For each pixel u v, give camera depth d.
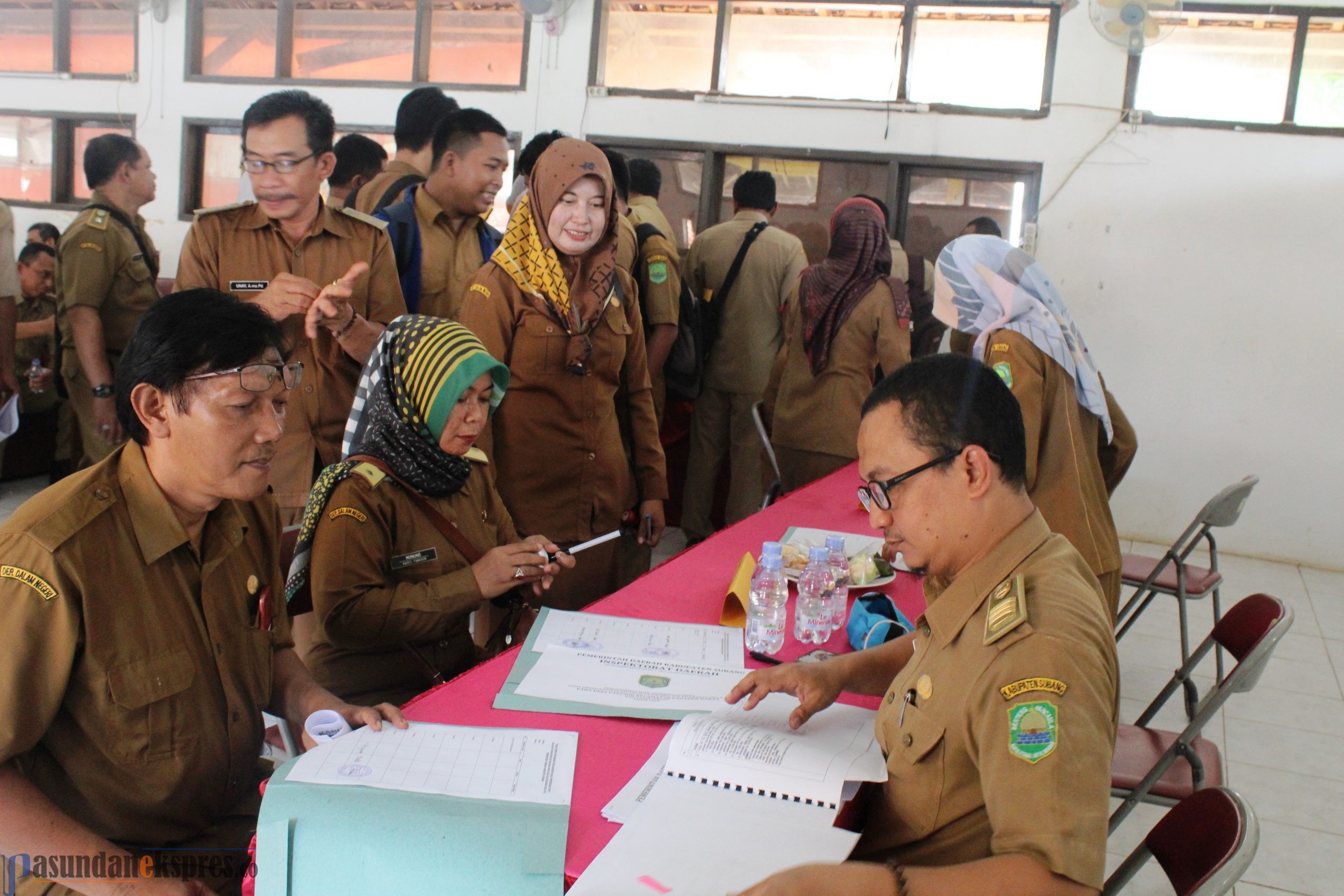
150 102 5.82
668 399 4.30
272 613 1.52
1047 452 2.12
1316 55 4.82
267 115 2.29
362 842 1.05
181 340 1.21
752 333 4.38
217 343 1.21
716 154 5.34
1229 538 5.18
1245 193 4.93
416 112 3.55
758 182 4.43
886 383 1.13
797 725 1.27
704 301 4.44
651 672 1.50
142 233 3.95
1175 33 4.93
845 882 0.90
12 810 1.16
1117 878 1.29
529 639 1.60
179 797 1.33
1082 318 5.16
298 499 2.38
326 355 2.37
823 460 3.64
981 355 2.19
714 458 4.58
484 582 1.78
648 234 3.84
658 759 1.22
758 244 4.34
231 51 5.77
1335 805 2.72
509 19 5.43
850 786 1.14
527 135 5.46
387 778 1.14
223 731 1.38
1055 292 2.26
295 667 1.59
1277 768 2.93
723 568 2.07
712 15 5.27
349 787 1.10
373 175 4.16
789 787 1.13
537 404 2.37
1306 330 4.95
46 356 4.90
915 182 5.27
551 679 1.46
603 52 5.39
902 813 1.09
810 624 1.70
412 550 1.83
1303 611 4.37
